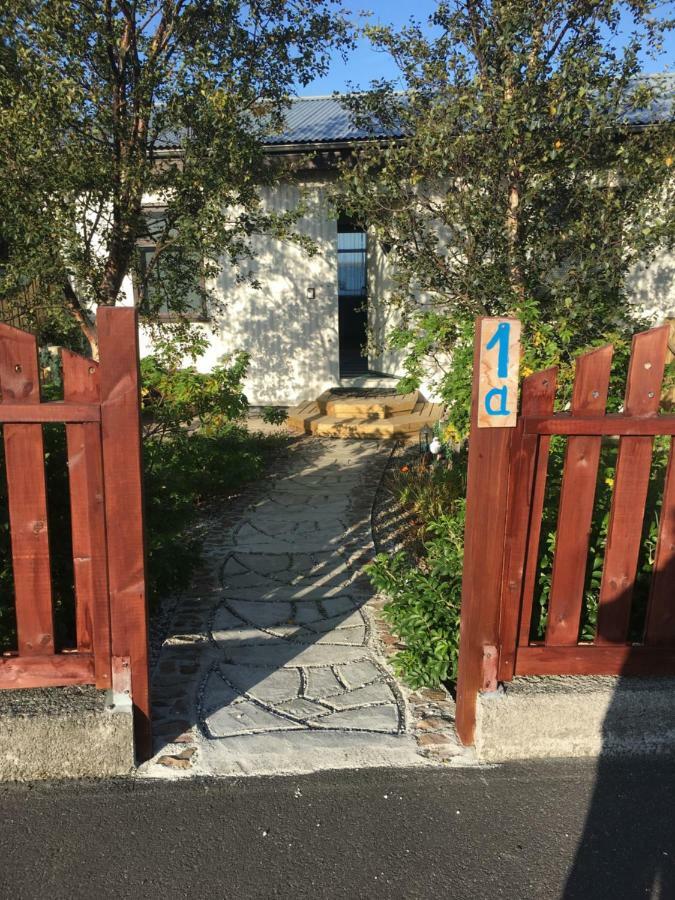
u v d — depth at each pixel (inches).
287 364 434.3
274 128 276.5
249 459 281.0
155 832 97.4
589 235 218.7
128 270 266.8
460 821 100.1
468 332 208.7
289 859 93.2
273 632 158.2
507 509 108.0
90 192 233.6
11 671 107.9
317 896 87.5
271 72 263.6
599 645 115.7
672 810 102.8
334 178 402.9
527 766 112.1
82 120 223.1
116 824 98.8
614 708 112.7
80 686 112.1
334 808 102.3
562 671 115.5
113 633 106.5
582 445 108.7
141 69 235.5
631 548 113.0
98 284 239.9
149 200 308.0
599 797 105.3
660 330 105.3
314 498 264.4
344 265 580.4
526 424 105.5
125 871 91.0
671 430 107.8
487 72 217.5
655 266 374.6
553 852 94.8
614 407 194.1
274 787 106.4
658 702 113.4
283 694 131.6
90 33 223.5
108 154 233.5
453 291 243.0
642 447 109.2
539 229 225.8
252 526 233.1
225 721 122.2
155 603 168.6
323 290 423.2
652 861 93.6
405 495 249.3
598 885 89.7
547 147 213.9
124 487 102.1
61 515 135.6
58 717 105.7
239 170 245.6
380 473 299.6
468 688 113.7
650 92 213.9
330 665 143.0
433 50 230.7
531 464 106.7
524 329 204.7
